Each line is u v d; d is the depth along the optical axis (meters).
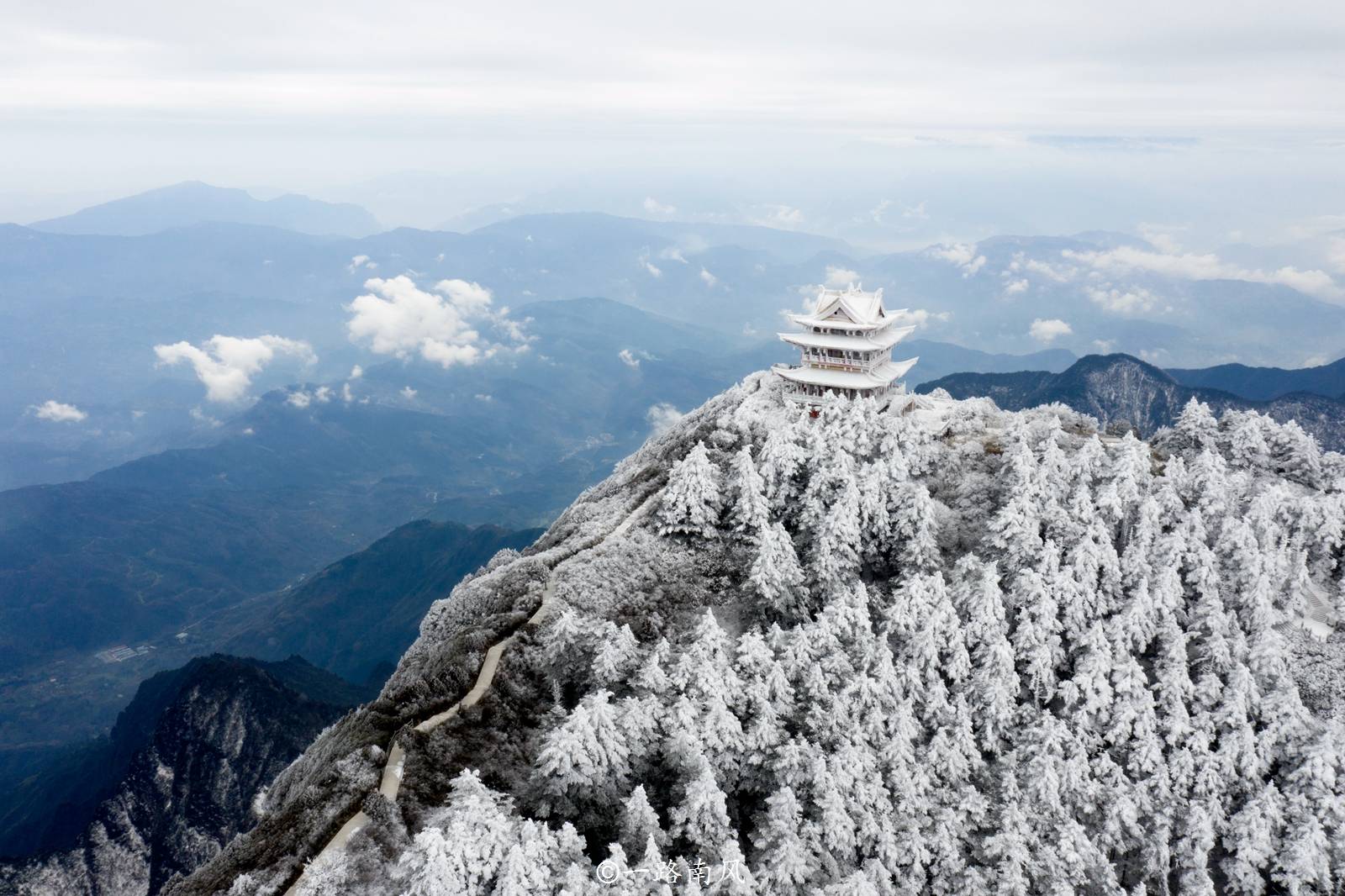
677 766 54.62
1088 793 61.06
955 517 84.38
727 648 64.75
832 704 61.16
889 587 78.94
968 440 98.62
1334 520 79.62
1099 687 65.75
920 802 57.72
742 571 79.81
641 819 48.34
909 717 60.88
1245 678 64.94
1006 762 62.69
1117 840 59.41
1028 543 74.56
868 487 81.62
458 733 58.16
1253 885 58.19
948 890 55.06
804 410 104.88
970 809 58.00
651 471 102.56
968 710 64.88
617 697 62.16
